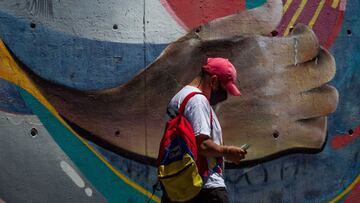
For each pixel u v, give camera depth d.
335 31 7.53
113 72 6.74
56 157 6.54
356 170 7.58
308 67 7.41
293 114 7.34
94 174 6.66
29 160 6.45
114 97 6.74
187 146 5.03
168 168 5.10
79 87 6.63
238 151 5.04
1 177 6.36
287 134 7.32
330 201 7.48
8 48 6.43
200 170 5.14
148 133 6.84
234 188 7.11
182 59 6.96
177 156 5.09
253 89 7.19
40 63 6.52
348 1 7.58
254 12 7.22
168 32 6.92
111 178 6.71
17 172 6.41
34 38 6.51
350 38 7.59
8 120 6.40
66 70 6.60
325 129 7.47
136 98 6.81
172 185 5.09
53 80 6.55
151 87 6.86
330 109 7.50
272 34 7.29
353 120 7.59
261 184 7.21
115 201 6.72
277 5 7.30
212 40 7.07
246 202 7.15
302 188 7.37
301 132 7.38
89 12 6.68
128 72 6.79
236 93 5.26
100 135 6.69
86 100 6.65
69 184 6.57
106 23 6.73
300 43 7.38
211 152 5.05
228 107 7.10
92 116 6.66
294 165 7.34
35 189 6.46
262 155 7.21
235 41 7.14
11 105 6.41
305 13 7.42
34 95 6.49
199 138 5.05
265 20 7.26
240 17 7.17
